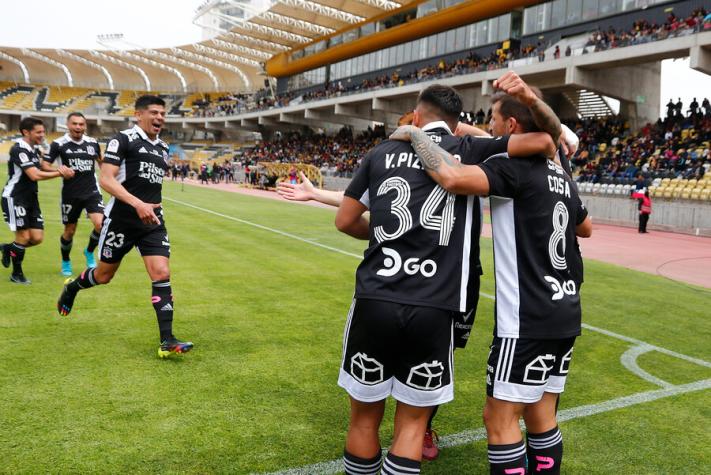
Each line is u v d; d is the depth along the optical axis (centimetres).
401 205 207
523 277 215
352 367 215
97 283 434
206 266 778
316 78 4872
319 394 342
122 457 257
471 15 3116
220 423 297
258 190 3516
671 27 2045
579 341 492
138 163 411
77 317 484
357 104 4069
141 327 464
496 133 231
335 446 278
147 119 419
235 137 6481
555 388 237
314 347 435
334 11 3725
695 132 2150
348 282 708
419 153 208
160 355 389
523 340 215
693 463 280
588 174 2228
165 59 6050
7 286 584
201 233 1155
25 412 297
